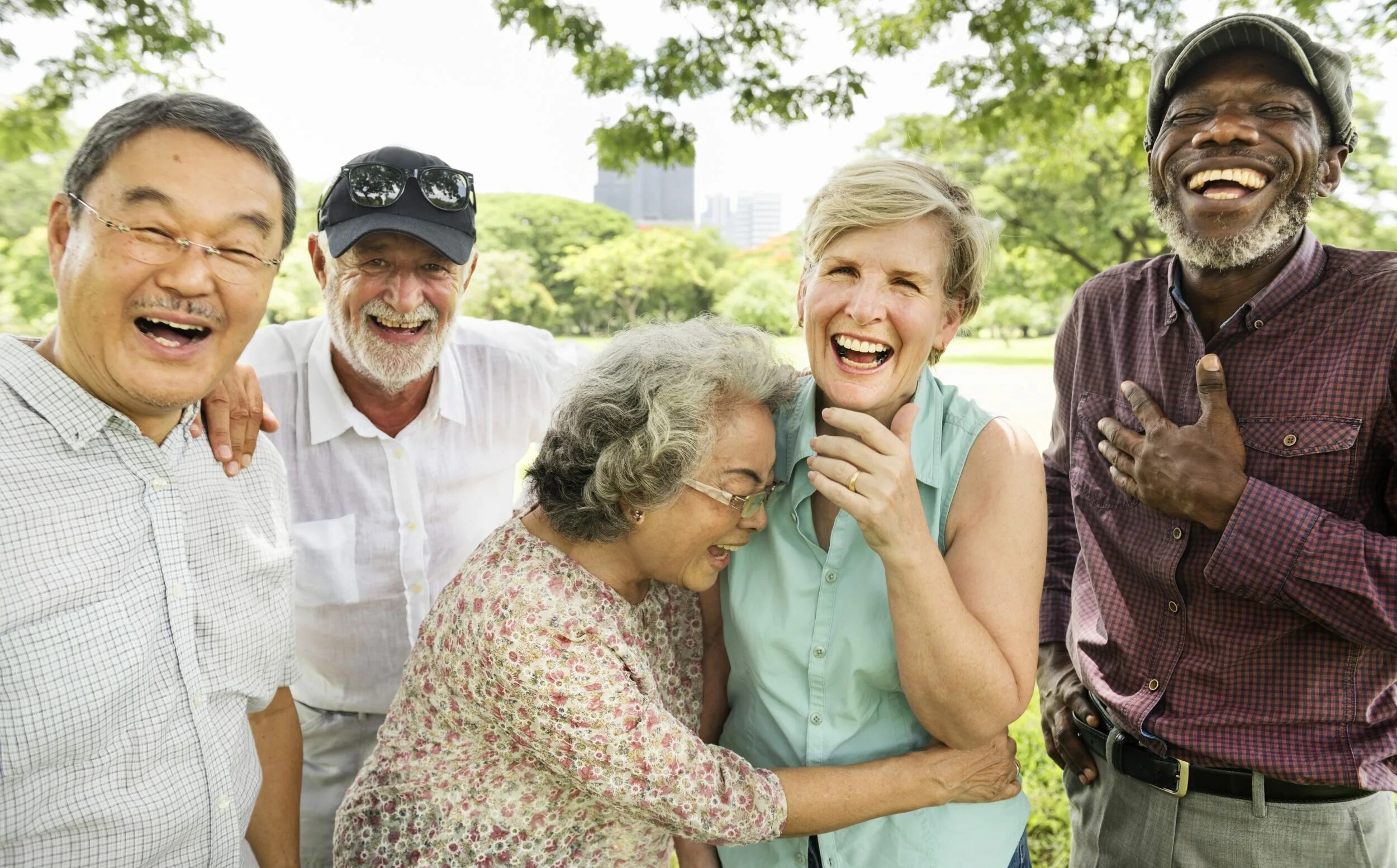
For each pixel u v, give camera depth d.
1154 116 2.05
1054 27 5.96
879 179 1.51
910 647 1.47
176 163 1.32
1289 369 1.87
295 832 1.93
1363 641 1.74
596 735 1.45
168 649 1.49
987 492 1.59
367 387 2.42
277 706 1.90
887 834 1.67
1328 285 1.85
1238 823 1.94
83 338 1.35
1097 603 2.18
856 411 1.60
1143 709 2.02
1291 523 1.76
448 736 1.59
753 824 1.50
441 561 2.54
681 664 1.84
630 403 1.50
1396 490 1.80
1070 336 2.35
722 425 1.51
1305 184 1.85
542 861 1.59
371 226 2.21
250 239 1.39
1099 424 2.08
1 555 1.31
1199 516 1.87
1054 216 15.94
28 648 1.32
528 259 48.22
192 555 1.56
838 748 1.67
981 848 1.67
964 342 46.81
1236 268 1.93
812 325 1.60
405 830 1.60
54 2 5.41
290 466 2.42
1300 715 1.86
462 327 2.68
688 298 49.31
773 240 53.91
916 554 1.43
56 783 1.37
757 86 6.23
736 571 1.74
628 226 51.00
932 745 1.65
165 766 1.49
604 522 1.51
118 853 1.43
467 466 2.56
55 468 1.37
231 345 1.43
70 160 1.35
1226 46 1.87
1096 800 2.26
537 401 2.68
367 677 2.47
